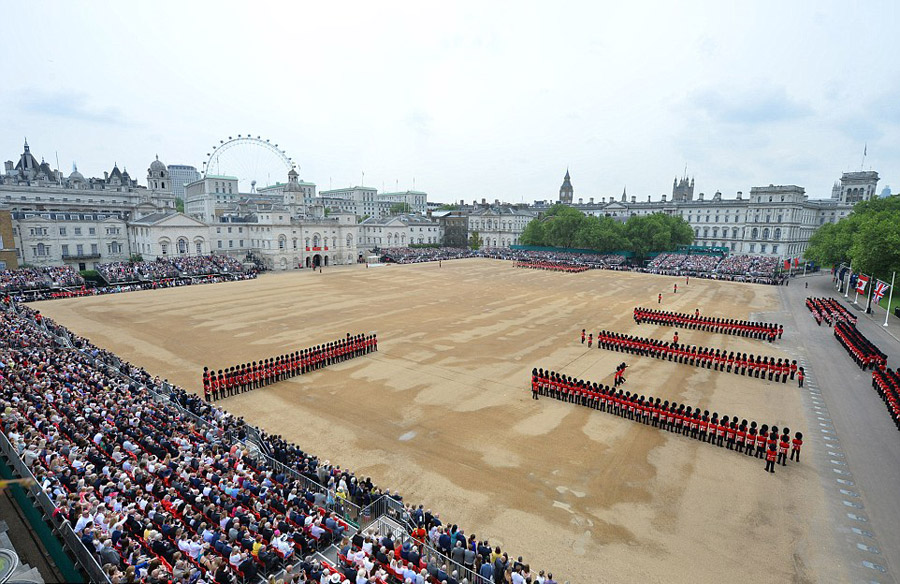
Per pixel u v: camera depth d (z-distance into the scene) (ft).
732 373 134.00
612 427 99.45
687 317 188.34
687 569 59.26
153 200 447.83
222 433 85.25
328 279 327.67
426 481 78.13
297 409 106.32
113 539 50.01
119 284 276.00
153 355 143.33
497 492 75.36
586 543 63.87
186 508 58.03
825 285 320.09
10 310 179.73
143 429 78.28
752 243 500.74
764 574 58.54
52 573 48.55
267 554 52.44
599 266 426.92
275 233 385.29
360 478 78.33
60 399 85.51
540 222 554.87
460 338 167.43
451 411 105.81
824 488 77.51
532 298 252.42
